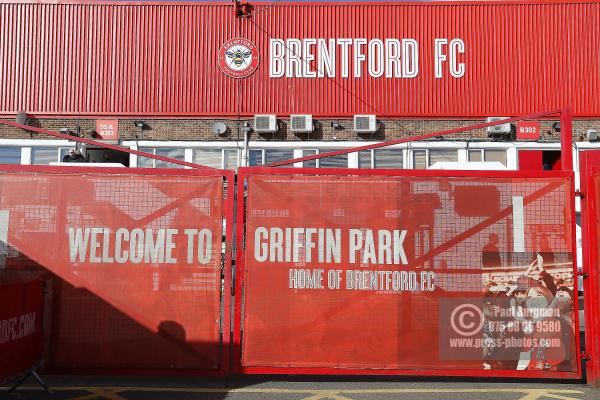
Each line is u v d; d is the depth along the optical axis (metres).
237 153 20.61
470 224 5.89
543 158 22.11
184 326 5.83
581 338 8.48
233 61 20.91
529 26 20.91
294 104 20.77
